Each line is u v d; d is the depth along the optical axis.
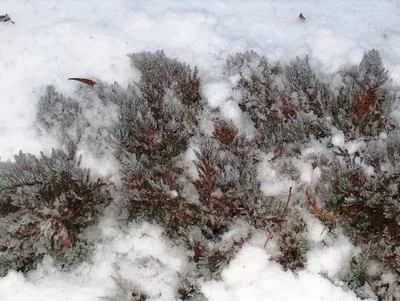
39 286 1.91
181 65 2.02
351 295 1.88
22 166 1.90
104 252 1.93
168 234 1.94
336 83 2.07
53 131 2.02
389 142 1.89
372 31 2.15
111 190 1.97
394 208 1.85
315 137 1.99
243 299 1.89
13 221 1.88
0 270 1.90
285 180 1.95
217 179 1.88
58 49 2.14
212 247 1.90
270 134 1.99
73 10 2.20
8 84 2.10
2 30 2.17
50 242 1.90
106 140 1.96
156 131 1.95
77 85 2.09
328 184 1.90
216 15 2.19
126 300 1.90
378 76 1.94
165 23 2.17
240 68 2.06
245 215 1.94
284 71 2.05
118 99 1.99
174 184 1.92
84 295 1.90
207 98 2.04
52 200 1.90
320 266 1.89
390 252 1.88
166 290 1.90
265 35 2.15
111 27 2.17
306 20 2.17
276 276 1.89
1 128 2.05
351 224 1.91
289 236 1.92
